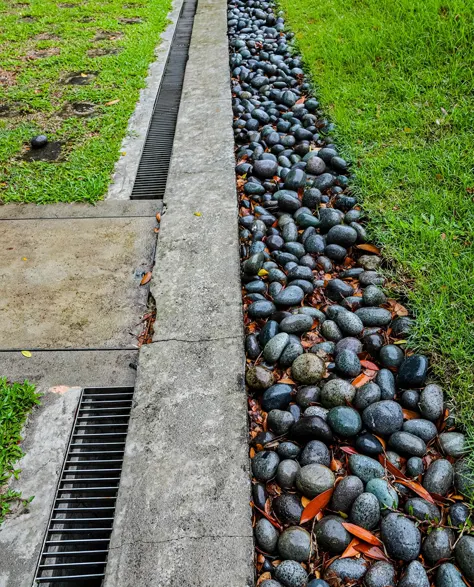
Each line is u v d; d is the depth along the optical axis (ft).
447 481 5.74
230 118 13.28
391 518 5.41
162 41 18.93
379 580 5.00
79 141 12.79
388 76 13.58
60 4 23.32
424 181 10.05
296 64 15.70
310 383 6.92
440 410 6.40
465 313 7.46
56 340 7.82
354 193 10.16
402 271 8.34
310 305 8.30
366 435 6.25
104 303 8.41
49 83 15.65
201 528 5.44
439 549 5.16
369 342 7.32
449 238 8.69
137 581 5.09
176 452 6.14
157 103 14.73
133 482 5.87
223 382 6.91
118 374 7.30
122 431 6.86
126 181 11.43
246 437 6.26
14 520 5.75
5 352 7.64
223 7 21.72
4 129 13.32
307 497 5.82
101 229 10.00
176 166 11.56
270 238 9.42
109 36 19.10
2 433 6.49
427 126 11.49
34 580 5.29
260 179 11.21
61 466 6.23
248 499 5.67
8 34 19.65
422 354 7.09
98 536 5.79
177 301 8.20
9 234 9.95
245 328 8.04
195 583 5.04
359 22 16.62
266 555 5.49
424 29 14.60
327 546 5.39
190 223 9.82
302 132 12.29
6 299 8.53
